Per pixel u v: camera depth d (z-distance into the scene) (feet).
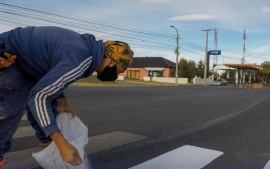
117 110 37.04
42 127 8.71
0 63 9.66
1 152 10.68
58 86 8.94
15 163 15.43
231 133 26.09
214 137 24.20
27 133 21.84
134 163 16.60
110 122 28.53
